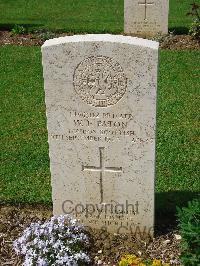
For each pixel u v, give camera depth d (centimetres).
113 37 154
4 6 512
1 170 219
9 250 170
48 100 162
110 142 165
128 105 158
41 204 195
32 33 417
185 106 278
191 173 211
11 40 400
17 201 196
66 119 164
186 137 242
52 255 158
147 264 156
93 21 448
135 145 163
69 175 173
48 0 531
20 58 359
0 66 345
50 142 169
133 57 151
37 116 272
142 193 170
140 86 155
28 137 249
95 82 157
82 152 168
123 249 169
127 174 168
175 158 222
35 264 157
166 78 316
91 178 172
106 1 518
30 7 506
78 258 159
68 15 473
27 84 315
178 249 166
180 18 446
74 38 155
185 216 158
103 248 170
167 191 199
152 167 165
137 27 402
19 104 288
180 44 377
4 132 255
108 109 160
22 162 225
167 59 347
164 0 387
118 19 452
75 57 155
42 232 166
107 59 154
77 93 160
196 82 310
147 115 158
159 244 171
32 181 210
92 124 163
